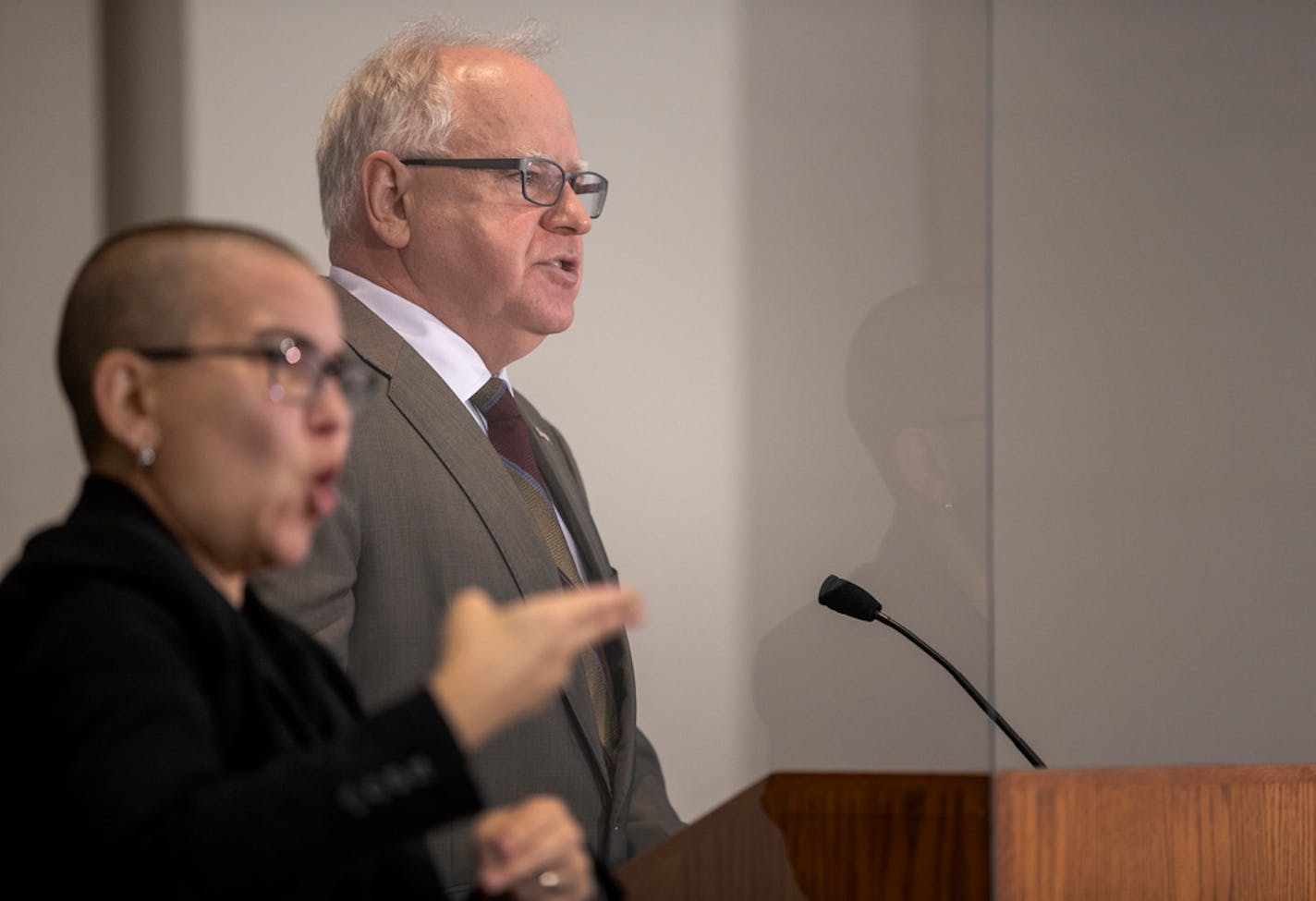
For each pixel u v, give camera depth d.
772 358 4.70
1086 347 5.73
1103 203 5.74
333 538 3.94
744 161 4.75
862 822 3.27
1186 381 5.73
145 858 1.79
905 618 4.62
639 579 4.62
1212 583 5.70
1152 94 5.75
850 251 4.75
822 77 4.76
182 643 2.13
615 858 4.19
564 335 4.66
